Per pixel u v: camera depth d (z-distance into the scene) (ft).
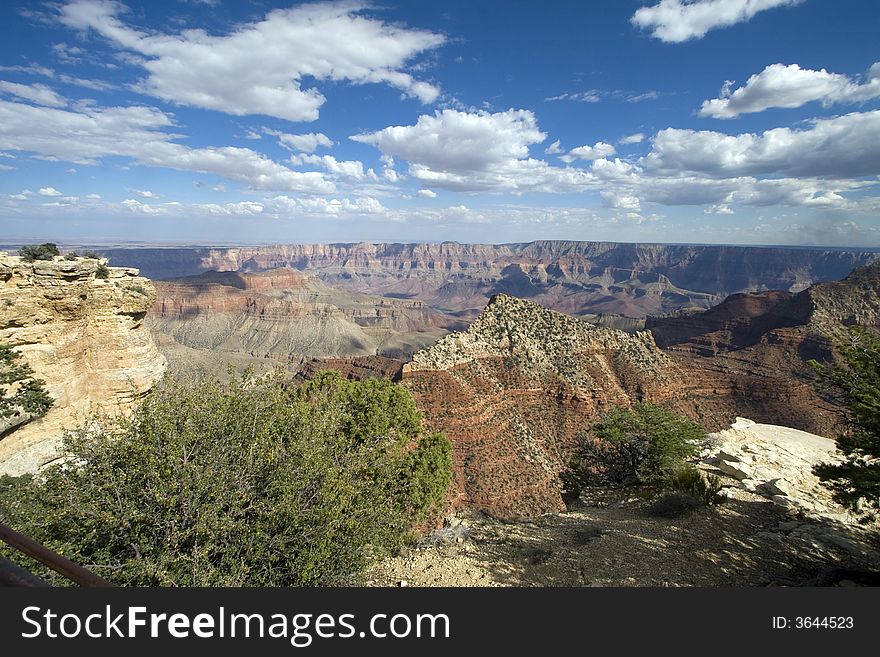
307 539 39.04
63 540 35.63
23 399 70.49
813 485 73.10
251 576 36.45
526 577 45.32
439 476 71.46
